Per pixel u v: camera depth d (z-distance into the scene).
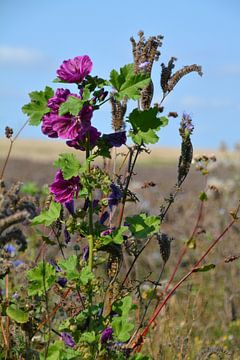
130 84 3.84
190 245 5.69
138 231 4.03
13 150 55.62
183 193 13.63
